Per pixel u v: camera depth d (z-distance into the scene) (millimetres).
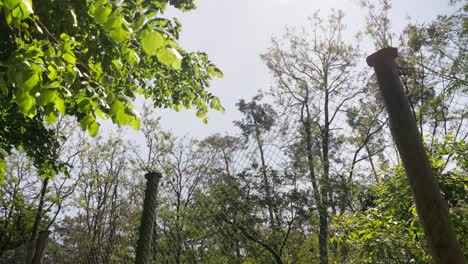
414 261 3117
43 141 6430
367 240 3346
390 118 2246
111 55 3488
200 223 3404
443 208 1986
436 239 1958
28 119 5539
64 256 5434
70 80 1596
